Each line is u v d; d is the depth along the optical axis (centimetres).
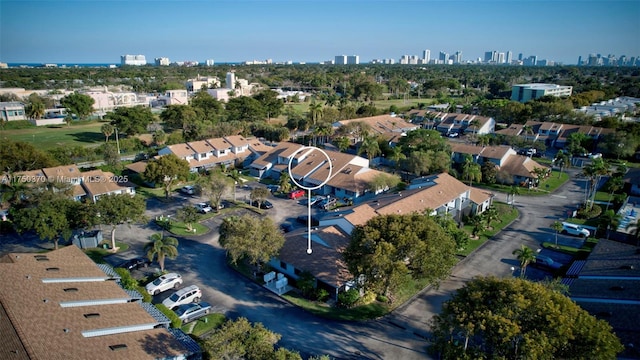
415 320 4025
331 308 4188
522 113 13925
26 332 2747
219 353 2712
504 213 6812
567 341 2630
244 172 9306
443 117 14800
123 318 3294
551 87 19788
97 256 5197
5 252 5250
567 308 2778
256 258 4500
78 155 9656
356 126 11988
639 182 7775
